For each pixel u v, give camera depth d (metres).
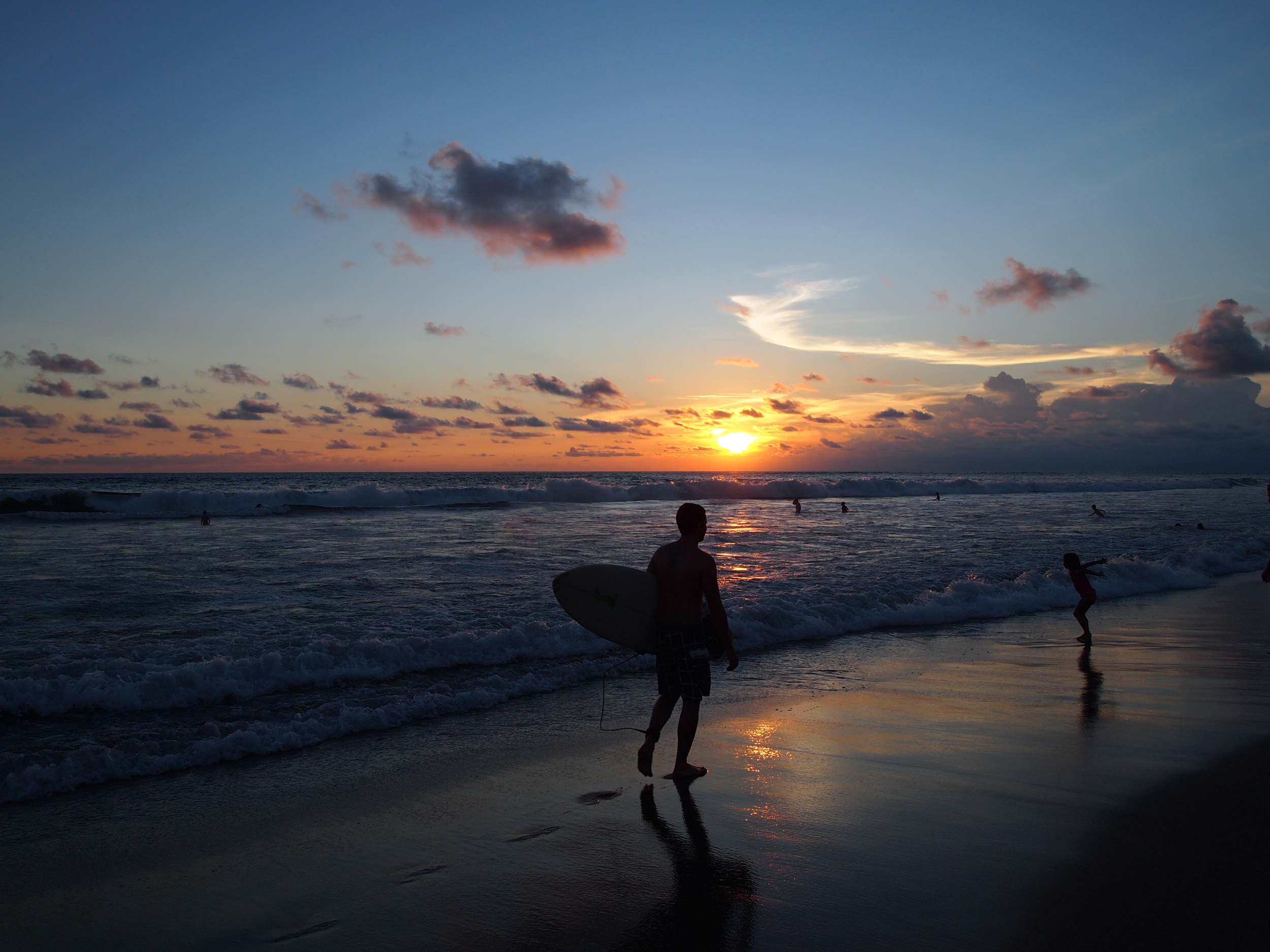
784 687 6.68
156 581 12.20
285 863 3.48
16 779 4.34
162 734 5.14
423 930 2.89
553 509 35.56
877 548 17.84
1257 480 79.12
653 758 4.89
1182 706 6.08
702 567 4.59
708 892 3.14
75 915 3.03
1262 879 3.18
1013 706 6.07
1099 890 3.09
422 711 5.84
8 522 26.08
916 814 3.93
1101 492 59.03
